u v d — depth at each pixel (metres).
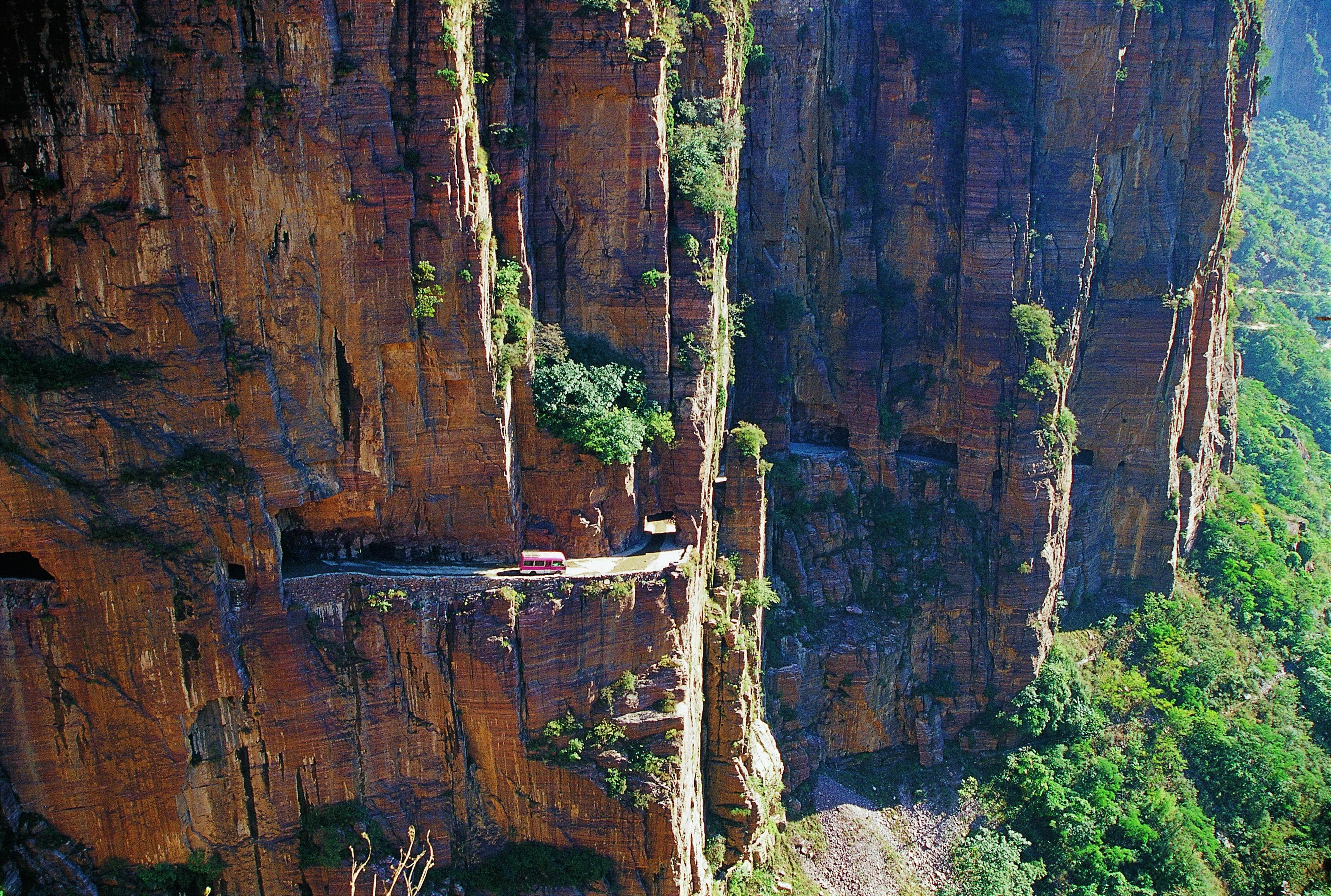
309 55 55.47
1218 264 107.31
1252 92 107.75
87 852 57.34
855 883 83.62
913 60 95.00
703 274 72.56
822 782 89.31
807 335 95.62
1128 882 88.38
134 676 56.22
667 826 65.12
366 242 58.03
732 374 86.62
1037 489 93.88
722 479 80.69
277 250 56.75
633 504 70.25
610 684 66.00
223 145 54.84
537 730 63.97
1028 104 93.81
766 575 89.56
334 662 60.47
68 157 53.56
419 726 62.50
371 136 57.16
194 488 56.38
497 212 64.50
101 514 55.03
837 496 94.31
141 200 54.31
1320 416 155.25
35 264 54.19
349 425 60.09
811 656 90.31
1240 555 113.81
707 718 77.81
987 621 95.44
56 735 55.91
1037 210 95.38
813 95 93.75
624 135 67.88
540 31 66.25
